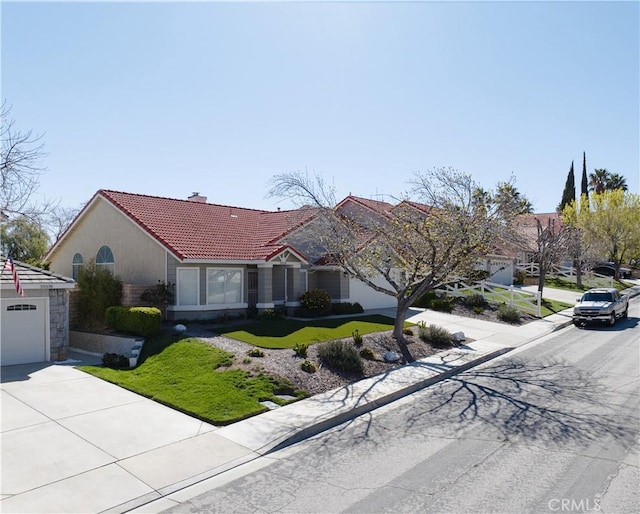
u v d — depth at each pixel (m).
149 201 25.06
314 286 27.12
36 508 7.00
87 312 21.12
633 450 8.66
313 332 18.98
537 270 49.97
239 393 12.28
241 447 9.35
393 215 19.41
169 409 11.56
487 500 6.91
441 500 6.96
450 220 17.45
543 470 7.88
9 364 16.53
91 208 25.12
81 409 11.44
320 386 13.39
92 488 7.64
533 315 27.31
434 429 10.17
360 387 13.45
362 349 16.53
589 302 25.30
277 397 12.34
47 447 9.19
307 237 25.45
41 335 17.31
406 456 8.72
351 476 7.94
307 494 7.35
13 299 16.70
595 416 10.69
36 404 11.77
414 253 17.92
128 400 12.20
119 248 23.31
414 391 13.48
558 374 14.80
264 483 7.82
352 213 27.14
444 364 16.19
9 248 34.25
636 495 6.95
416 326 22.05
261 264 22.67
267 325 20.33
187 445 9.41
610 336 21.52
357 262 18.83
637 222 49.81
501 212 17.89
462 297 29.47
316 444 9.59
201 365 14.48
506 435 9.63
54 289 17.62
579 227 48.47
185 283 21.22
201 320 21.03
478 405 11.82
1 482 7.79
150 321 17.70
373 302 28.84
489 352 18.08
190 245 21.38
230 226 25.80
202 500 7.29
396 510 6.71
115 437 9.75
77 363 16.91
